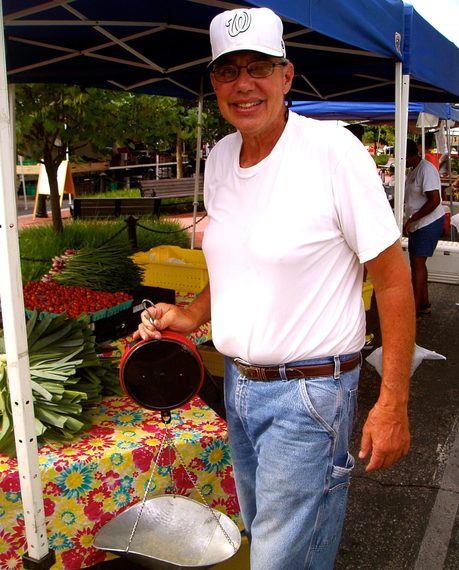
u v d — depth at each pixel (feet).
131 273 11.44
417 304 20.40
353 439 11.78
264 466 5.35
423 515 9.43
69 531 6.40
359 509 9.54
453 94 17.60
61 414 6.84
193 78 19.49
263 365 5.23
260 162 5.20
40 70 15.58
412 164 20.02
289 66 5.36
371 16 10.67
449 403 13.46
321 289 5.06
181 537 6.38
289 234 4.95
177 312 6.29
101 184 61.36
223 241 5.36
